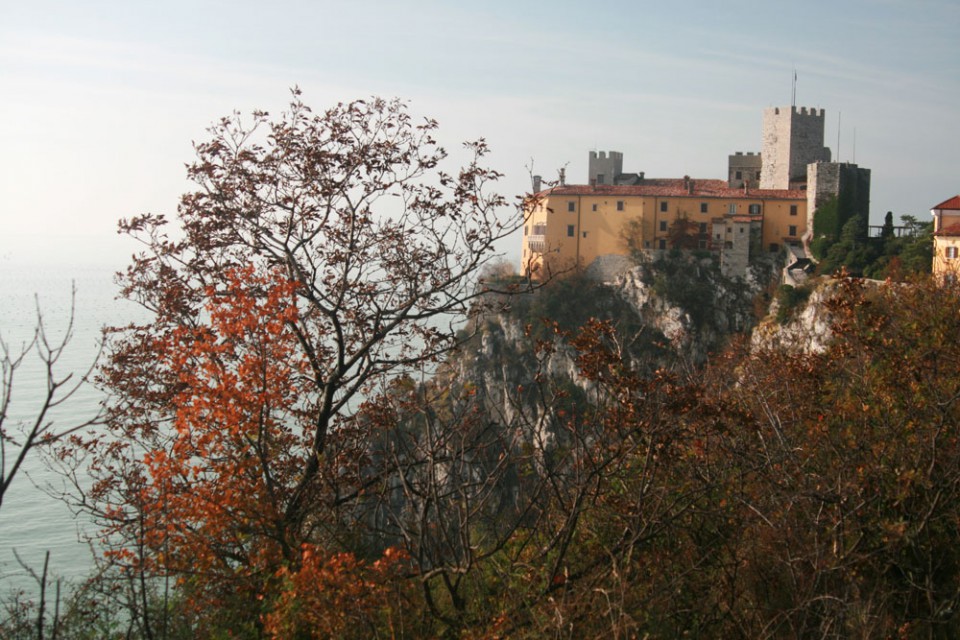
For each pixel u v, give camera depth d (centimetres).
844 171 9944
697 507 1237
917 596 1175
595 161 11625
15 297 15375
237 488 1238
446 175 1681
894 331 1602
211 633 1116
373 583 1013
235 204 1645
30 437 768
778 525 1145
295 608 1015
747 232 10056
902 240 8719
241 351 1384
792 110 11031
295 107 1691
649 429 1095
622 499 1176
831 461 1345
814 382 1520
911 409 1371
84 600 1168
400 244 1692
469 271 1678
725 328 9581
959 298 1703
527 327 1197
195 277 1608
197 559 1215
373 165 1680
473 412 1342
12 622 1086
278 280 1385
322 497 1373
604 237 10375
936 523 1265
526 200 1677
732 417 1212
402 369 1638
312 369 1602
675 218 10338
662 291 9650
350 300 1698
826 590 1062
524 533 1239
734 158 11519
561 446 1291
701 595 1110
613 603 954
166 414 1489
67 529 3341
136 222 1580
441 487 1205
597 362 1110
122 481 1462
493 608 1073
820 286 8488
